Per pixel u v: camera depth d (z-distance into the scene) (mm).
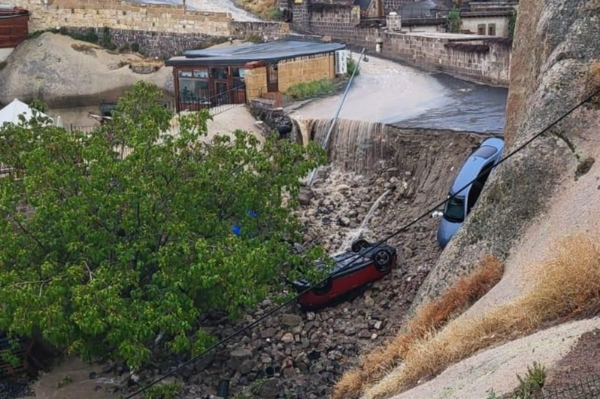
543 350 15094
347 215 32375
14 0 54344
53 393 24891
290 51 43000
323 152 27719
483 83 42438
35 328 24938
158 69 51344
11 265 23594
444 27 53250
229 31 51531
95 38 53844
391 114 36781
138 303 22688
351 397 20609
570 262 17609
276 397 23484
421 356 18422
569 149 23578
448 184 31422
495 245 23219
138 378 24906
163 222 23969
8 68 52625
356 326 26328
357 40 51906
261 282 24422
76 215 23266
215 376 24797
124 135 27422
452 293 22172
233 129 37219
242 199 25781
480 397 14406
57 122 39531
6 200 24094
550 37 27125
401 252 29219
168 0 58031
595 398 12773
